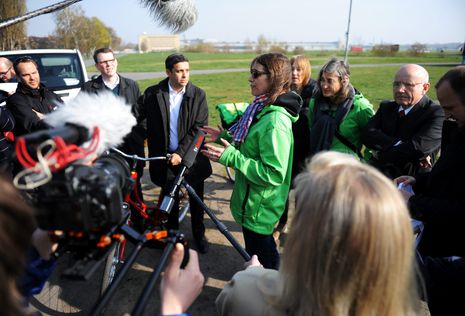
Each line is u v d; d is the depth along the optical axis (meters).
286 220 3.55
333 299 0.80
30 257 1.07
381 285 0.78
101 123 0.93
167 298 0.92
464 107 1.76
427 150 2.47
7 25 1.71
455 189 1.70
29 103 3.35
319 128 3.04
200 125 3.13
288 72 2.07
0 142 2.70
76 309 2.41
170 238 1.00
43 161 0.67
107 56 3.78
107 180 0.80
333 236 0.77
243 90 14.34
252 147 2.10
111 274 2.37
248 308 1.00
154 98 3.08
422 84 2.52
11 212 0.60
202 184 3.23
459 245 1.78
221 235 3.58
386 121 2.76
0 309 0.59
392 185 0.84
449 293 1.54
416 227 2.20
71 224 0.74
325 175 0.86
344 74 2.94
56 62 5.94
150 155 3.20
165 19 1.95
